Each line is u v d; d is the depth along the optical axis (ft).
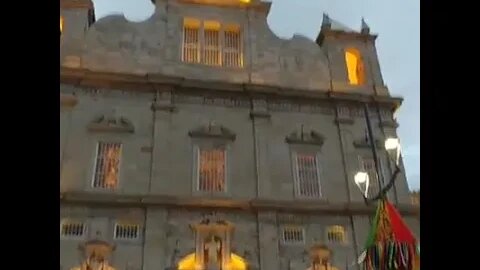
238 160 93.76
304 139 98.32
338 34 113.39
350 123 101.91
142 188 87.30
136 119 94.12
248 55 105.91
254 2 112.06
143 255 81.10
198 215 86.28
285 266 85.20
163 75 97.19
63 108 91.91
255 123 97.66
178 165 90.79
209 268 82.64
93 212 83.20
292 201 89.51
